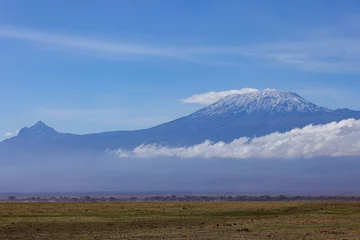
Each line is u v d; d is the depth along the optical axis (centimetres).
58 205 12500
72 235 6594
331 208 11125
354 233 6600
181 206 12125
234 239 6056
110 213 9731
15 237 6359
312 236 6291
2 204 13100
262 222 8288
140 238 6244
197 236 6381
